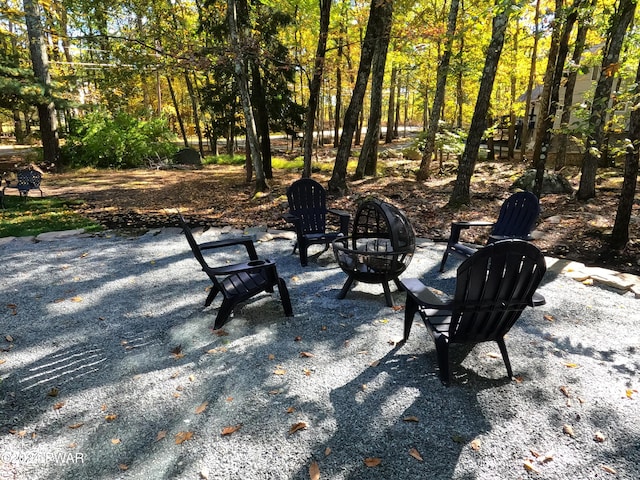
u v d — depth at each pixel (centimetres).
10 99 1368
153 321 348
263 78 1116
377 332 326
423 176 1055
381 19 819
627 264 457
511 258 232
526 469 195
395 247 355
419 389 254
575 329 327
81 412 237
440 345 261
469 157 720
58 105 1413
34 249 550
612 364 279
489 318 255
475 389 254
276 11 1035
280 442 212
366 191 924
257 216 748
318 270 469
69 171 1428
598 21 525
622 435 215
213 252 534
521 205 445
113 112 2003
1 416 234
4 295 402
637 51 600
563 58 551
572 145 1231
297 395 249
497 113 1566
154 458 203
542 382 260
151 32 893
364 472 193
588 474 192
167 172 1437
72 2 1211
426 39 930
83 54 1844
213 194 976
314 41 1834
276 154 1984
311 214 539
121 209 820
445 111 2414
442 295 379
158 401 246
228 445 210
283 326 338
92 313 363
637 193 761
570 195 776
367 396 247
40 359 292
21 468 198
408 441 212
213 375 271
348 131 866
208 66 829
